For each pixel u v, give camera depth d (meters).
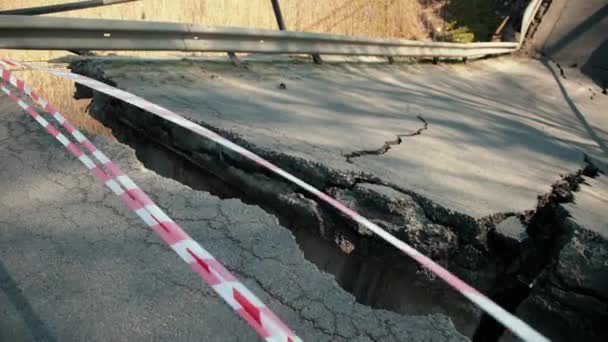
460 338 1.55
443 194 2.40
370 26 10.60
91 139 2.63
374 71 6.77
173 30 4.06
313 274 1.77
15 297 1.52
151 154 3.09
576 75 10.46
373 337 1.52
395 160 2.93
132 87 3.35
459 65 9.79
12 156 2.40
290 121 3.34
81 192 2.15
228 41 4.67
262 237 1.96
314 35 5.73
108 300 1.55
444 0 13.54
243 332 1.47
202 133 1.94
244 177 2.53
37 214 1.96
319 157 2.58
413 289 2.09
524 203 2.50
